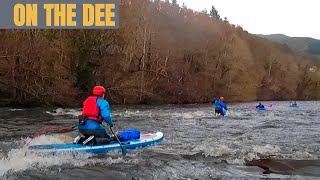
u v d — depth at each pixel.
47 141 8.39
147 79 36.25
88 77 31.84
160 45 39.28
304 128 13.62
